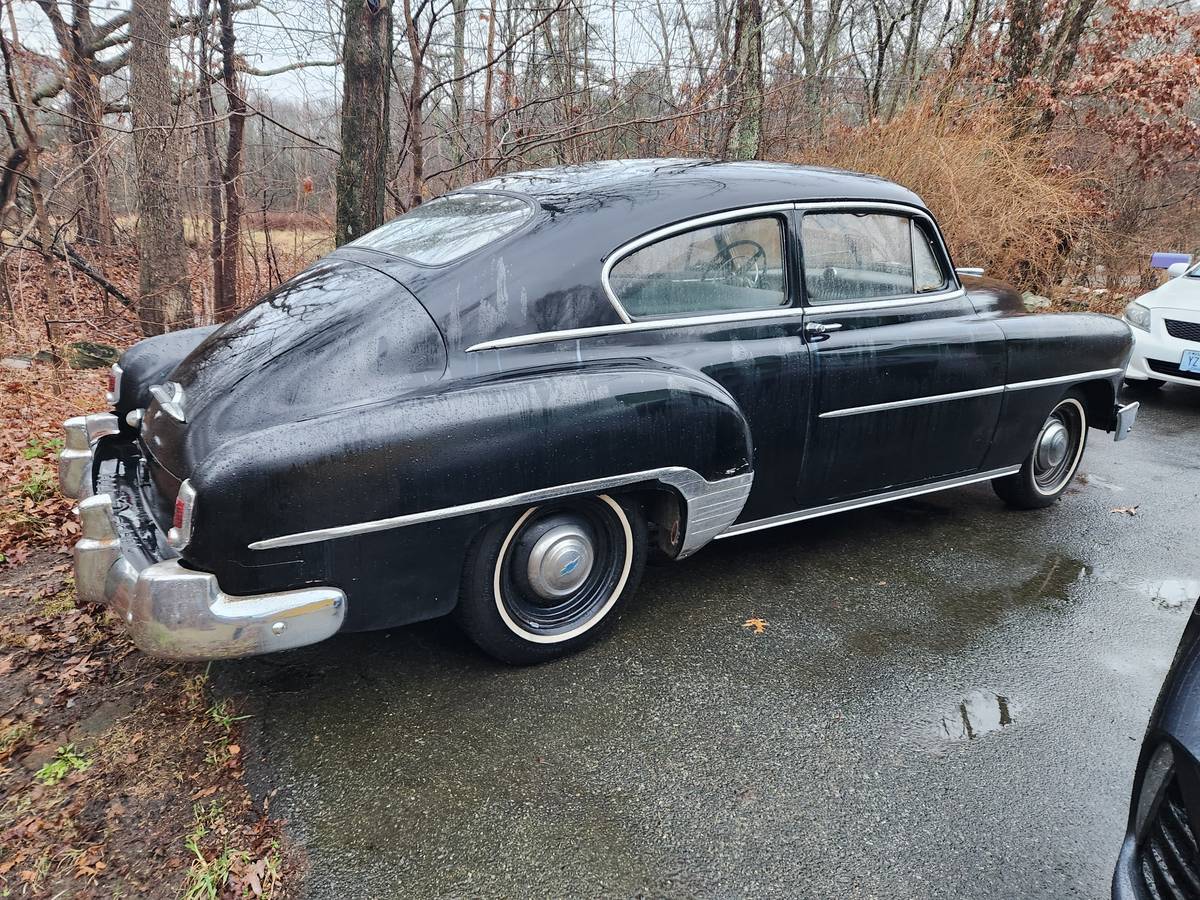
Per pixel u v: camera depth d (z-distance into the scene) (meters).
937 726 2.43
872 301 3.27
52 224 8.80
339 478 2.02
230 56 8.54
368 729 2.32
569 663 2.69
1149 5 12.78
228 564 1.97
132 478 2.74
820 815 2.06
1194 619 1.73
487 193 3.03
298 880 1.82
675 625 2.95
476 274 2.41
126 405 3.03
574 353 2.52
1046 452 4.07
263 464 1.94
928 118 8.84
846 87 12.91
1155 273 9.99
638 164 3.08
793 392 2.97
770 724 2.41
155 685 2.50
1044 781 2.22
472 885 1.82
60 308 8.15
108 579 2.14
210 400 2.21
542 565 2.51
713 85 8.42
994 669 2.75
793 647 2.83
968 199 8.21
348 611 2.15
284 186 9.71
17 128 7.63
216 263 8.57
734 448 2.71
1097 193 9.55
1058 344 3.79
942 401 3.41
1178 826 1.50
